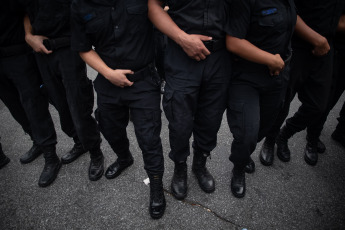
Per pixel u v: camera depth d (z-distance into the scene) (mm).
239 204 1699
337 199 1730
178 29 1221
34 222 1639
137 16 1217
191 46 1184
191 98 1343
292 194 1764
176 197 1725
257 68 1346
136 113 1449
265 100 1483
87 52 1323
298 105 2789
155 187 1591
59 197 1797
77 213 1680
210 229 1555
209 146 1636
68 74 1564
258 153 2121
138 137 1488
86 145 1799
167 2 1275
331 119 2535
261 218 1612
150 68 1417
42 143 1854
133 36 1259
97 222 1618
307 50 1552
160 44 1685
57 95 1717
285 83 1437
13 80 1658
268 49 1283
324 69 1582
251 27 1228
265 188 1810
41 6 1378
